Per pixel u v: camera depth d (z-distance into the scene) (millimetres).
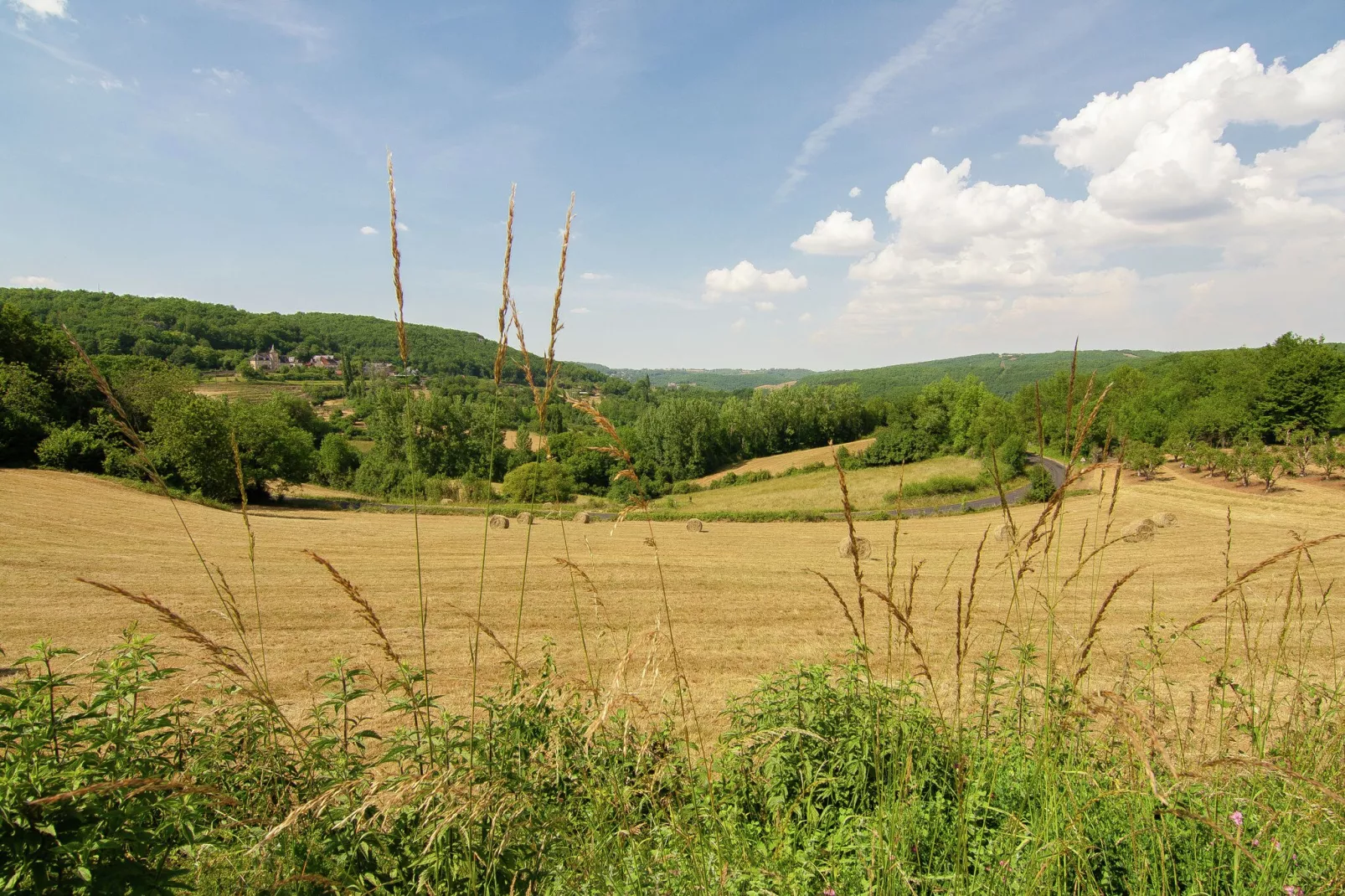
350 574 17516
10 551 17328
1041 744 2311
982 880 2053
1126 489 36750
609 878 2041
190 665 9297
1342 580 12984
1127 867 2283
